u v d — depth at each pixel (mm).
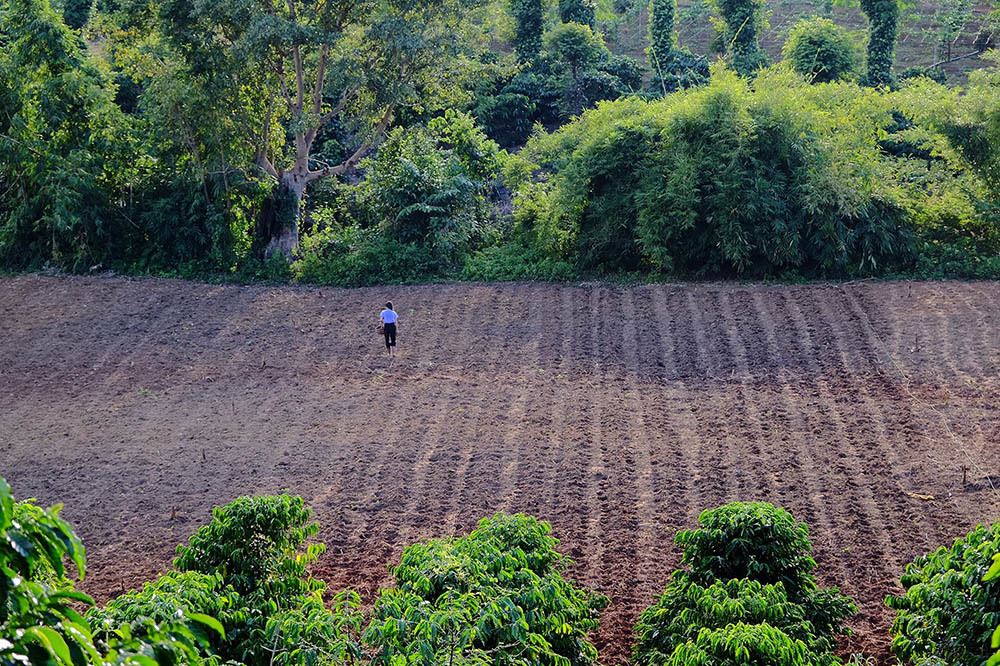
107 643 7234
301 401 34031
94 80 47531
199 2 43062
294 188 49469
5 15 47531
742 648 13312
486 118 63344
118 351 39156
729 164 41844
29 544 6637
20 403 34625
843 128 43969
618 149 44281
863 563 22766
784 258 41906
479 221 49750
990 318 37062
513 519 17578
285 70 49375
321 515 26000
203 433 31625
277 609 15266
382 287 45531
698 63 70562
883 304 39156
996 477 26391
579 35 66250
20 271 47719
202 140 46469
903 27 83250
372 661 13016
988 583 14070
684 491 26688
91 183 46312
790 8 91688
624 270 45094
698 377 34719
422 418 32281
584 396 33562
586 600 18438
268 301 44250
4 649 6172
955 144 43875
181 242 47688
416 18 46531
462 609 12812
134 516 26234
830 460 28109
